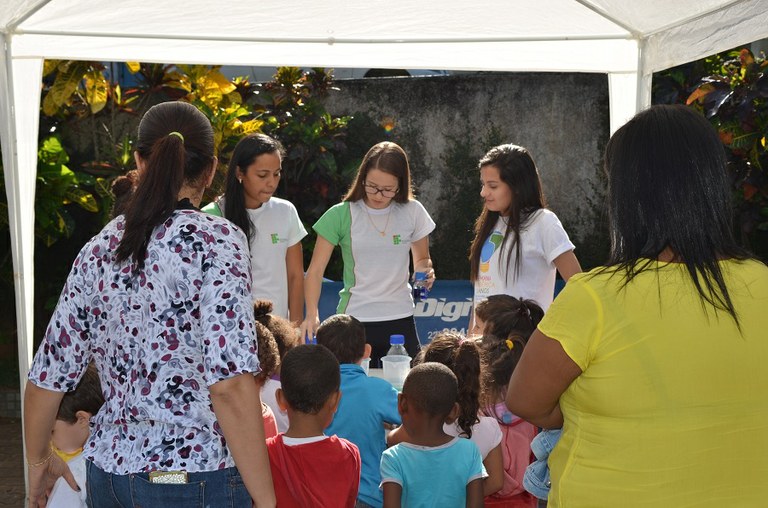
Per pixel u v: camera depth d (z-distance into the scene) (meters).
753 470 1.52
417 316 5.85
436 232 7.07
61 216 6.29
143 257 1.91
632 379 1.52
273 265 4.36
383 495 2.70
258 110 6.93
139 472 1.88
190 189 2.07
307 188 6.88
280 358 3.34
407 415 2.73
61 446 2.66
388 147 4.33
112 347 1.95
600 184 6.98
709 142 1.60
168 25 4.31
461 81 6.97
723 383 1.51
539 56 4.75
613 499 1.53
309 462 2.50
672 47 4.18
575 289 1.60
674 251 1.57
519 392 1.65
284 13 4.20
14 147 3.99
